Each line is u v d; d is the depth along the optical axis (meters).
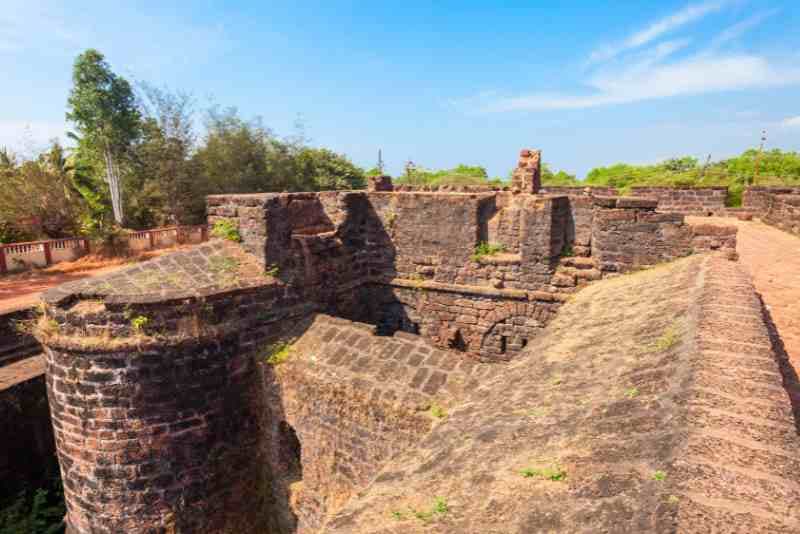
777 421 3.45
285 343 10.88
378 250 15.52
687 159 44.00
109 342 9.07
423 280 14.98
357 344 10.26
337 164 55.56
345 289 14.60
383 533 4.28
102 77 38.03
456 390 8.53
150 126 39.59
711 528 2.57
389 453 8.62
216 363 9.99
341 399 9.23
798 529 2.50
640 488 3.17
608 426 4.25
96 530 9.89
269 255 10.94
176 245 36.41
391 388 8.91
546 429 4.88
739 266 8.80
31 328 11.64
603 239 12.29
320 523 9.91
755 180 34.88
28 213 33.44
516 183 13.77
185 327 9.48
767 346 4.72
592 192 24.86
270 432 10.71
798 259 13.89
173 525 9.89
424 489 4.91
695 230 11.23
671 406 4.00
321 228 14.58
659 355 5.43
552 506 3.50
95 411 9.42
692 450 3.22
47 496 13.52
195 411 9.84
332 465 9.61
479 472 4.67
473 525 3.78
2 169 35.81
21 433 13.22
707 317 5.73
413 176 48.41
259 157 46.12
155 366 9.35
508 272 13.64
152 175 40.22
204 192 41.91
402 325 15.55
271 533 11.05
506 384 7.14
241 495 10.70
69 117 37.97
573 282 12.78
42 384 13.81
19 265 29.16
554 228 12.84
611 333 7.43
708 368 4.34
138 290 9.56
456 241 14.33
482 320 14.23
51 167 37.03
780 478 2.88
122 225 39.53
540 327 13.46
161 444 9.61
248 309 10.45
